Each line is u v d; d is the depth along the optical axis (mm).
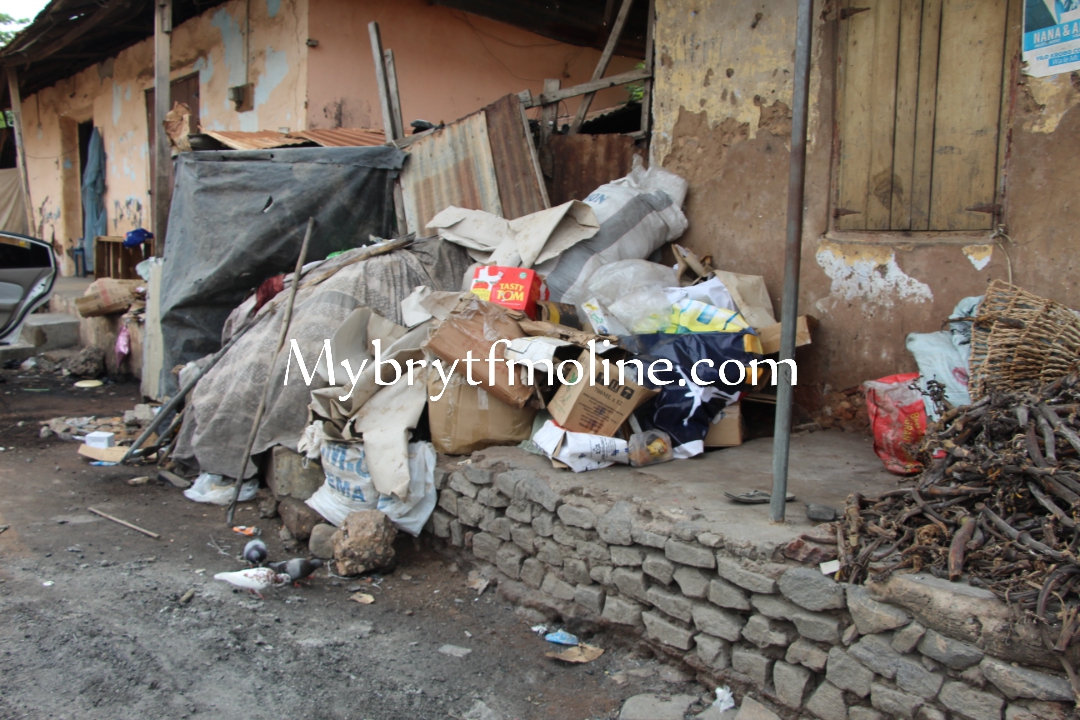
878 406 3582
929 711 2326
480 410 3994
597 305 4371
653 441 3738
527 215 5090
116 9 8695
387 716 2732
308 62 7836
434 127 6496
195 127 7305
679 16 5051
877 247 4148
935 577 2396
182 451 4980
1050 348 2922
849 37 4219
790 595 2621
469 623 3465
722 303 4352
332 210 5836
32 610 3174
